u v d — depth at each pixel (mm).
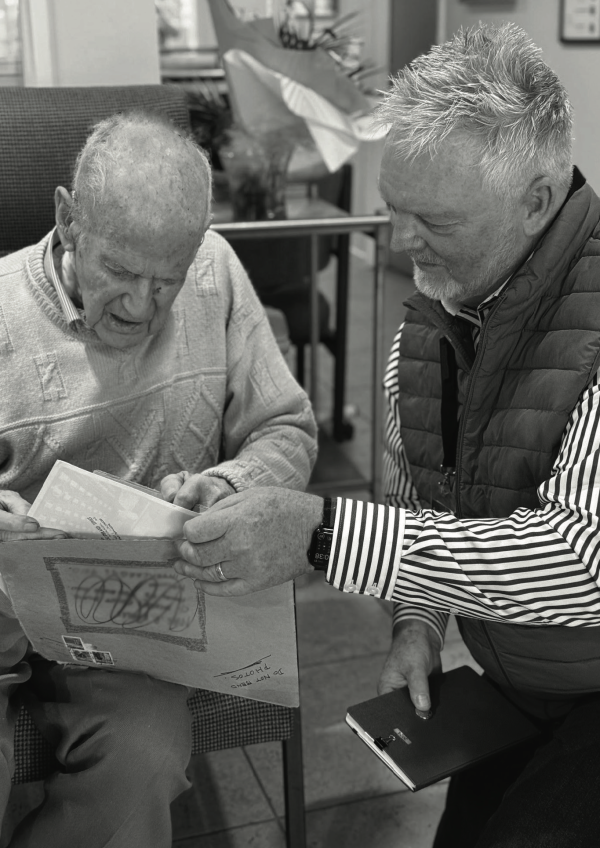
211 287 1396
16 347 1265
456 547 1079
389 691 1317
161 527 1048
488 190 1048
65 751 1226
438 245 1101
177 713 1236
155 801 1186
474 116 1028
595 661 1169
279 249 2895
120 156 1088
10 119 1609
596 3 3816
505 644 1222
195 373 1380
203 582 1040
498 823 1108
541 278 1104
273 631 1089
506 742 1208
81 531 1080
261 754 1862
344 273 3051
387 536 1086
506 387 1189
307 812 1697
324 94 2342
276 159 2404
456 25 5062
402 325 1408
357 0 5605
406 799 1735
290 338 3020
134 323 1180
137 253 1094
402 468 1485
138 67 2049
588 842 1048
